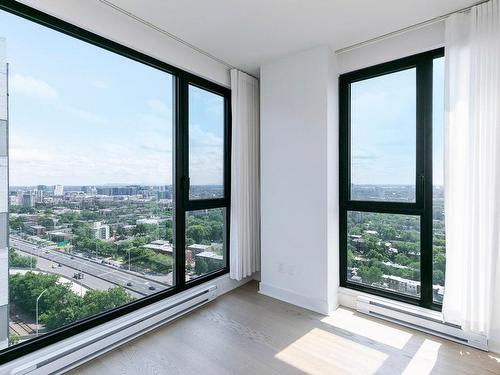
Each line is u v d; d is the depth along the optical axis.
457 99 2.08
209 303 2.87
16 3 1.70
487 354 1.97
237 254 3.11
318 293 2.66
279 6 2.05
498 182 1.90
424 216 2.40
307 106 2.72
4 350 1.66
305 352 2.02
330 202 2.65
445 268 2.16
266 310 2.70
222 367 1.87
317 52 2.66
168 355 1.99
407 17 2.20
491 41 1.93
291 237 2.85
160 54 2.46
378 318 2.51
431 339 2.17
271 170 3.00
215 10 2.11
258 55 2.85
